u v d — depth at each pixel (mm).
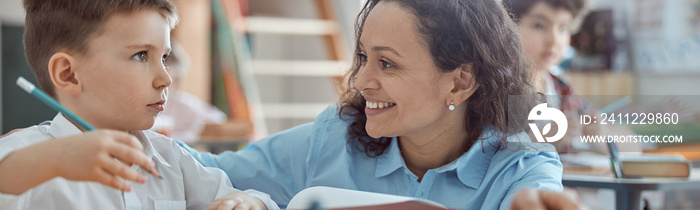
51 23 1047
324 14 4852
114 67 1035
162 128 2707
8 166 799
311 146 1404
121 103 1046
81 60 1037
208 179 1239
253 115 4578
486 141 1263
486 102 1241
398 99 1183
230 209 1036
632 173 1729
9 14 3734
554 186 1122
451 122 1250
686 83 4676
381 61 1203
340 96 1416
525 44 1362
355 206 788
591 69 4617
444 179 1271
